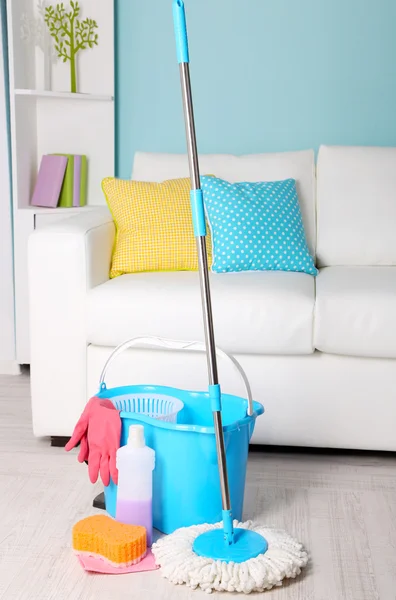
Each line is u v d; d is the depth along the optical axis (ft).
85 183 11.30
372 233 9.41
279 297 7.50
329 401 7.60
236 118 11.24
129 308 7.69
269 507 6.61
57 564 5.58
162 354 7.73
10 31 10.18
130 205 8.96
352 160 9.70
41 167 10.94
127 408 6.73
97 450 6.15
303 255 8.82
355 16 10.85
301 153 9.86
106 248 8.68
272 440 7.72
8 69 10.49
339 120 11.10
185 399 6.69
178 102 11.36
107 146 11.30
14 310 10.76
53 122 11.30
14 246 10.62
